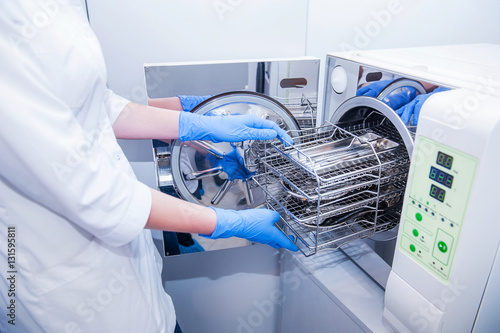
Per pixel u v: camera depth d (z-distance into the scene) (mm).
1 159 663
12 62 644
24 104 646
